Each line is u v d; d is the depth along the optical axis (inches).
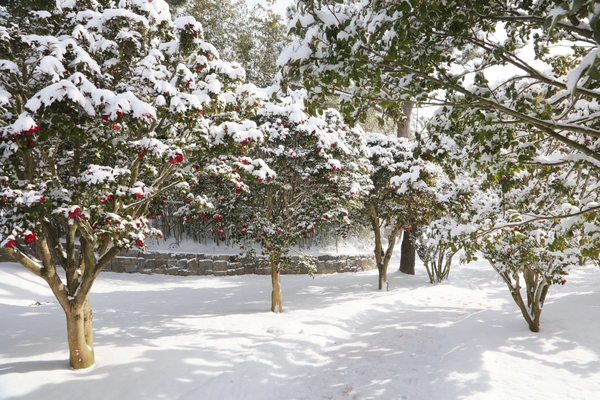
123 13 175.8
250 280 475.2
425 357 226.1
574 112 161.8
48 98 140.1
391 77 130.4
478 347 222.4
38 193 153.6
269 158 324.8
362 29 110.7
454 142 183.6
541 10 122.3
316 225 331.6
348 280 487.5
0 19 188.9
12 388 167.8
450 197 386.9
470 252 207.8
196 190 326.0
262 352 216.1
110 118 150.5
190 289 425.4
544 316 277.3
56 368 188.9
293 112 315.3
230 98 219.6
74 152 198.8
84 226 179.2
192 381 180.7
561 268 225.0
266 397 176.6
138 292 404.5
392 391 181.5
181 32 198.8
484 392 166.1
